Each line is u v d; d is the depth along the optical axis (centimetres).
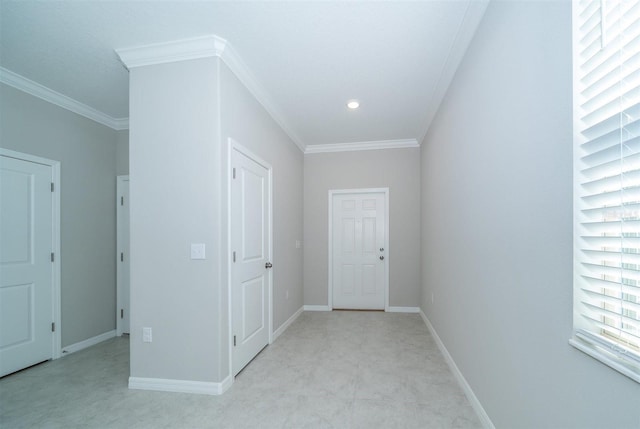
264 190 316
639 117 79
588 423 94
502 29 155
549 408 115
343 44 223
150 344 227
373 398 214
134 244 230
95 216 342
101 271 346
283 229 380
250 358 276
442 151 297
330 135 435
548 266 115
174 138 227
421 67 254
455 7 186
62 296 303
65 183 311
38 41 216
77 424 186
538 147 122
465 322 221
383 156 473
